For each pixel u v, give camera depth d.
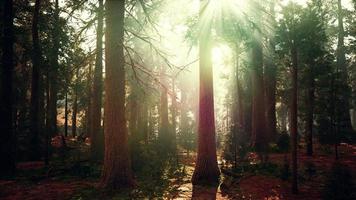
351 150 21.80
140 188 11.84
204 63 14.33
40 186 12.69
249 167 16.08
